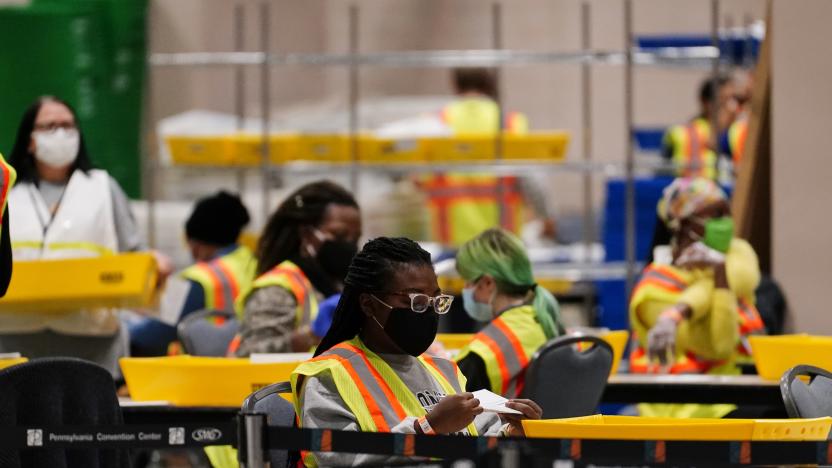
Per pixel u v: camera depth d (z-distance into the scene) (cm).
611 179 2083
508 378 985
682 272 1274
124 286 1124
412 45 2747
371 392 723
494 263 1013
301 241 1146
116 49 2045
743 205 1609
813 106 1494
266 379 977
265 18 1900
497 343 988
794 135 1507
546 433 695
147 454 1451
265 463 693
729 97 2162
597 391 1019
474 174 2167
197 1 2606
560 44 2780
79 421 775
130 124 2061
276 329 1087
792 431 707
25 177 1223
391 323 736
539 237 2372
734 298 1250
